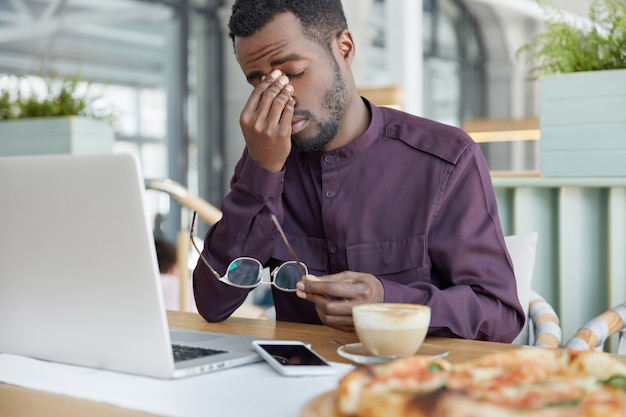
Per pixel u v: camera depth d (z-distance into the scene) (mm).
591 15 1909
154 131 7078
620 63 1857
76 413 799
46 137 3396
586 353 668
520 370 654
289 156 1539
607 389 605
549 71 1954
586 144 1863
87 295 932
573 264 1939
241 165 1535
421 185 1429
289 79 1364
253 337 1148
